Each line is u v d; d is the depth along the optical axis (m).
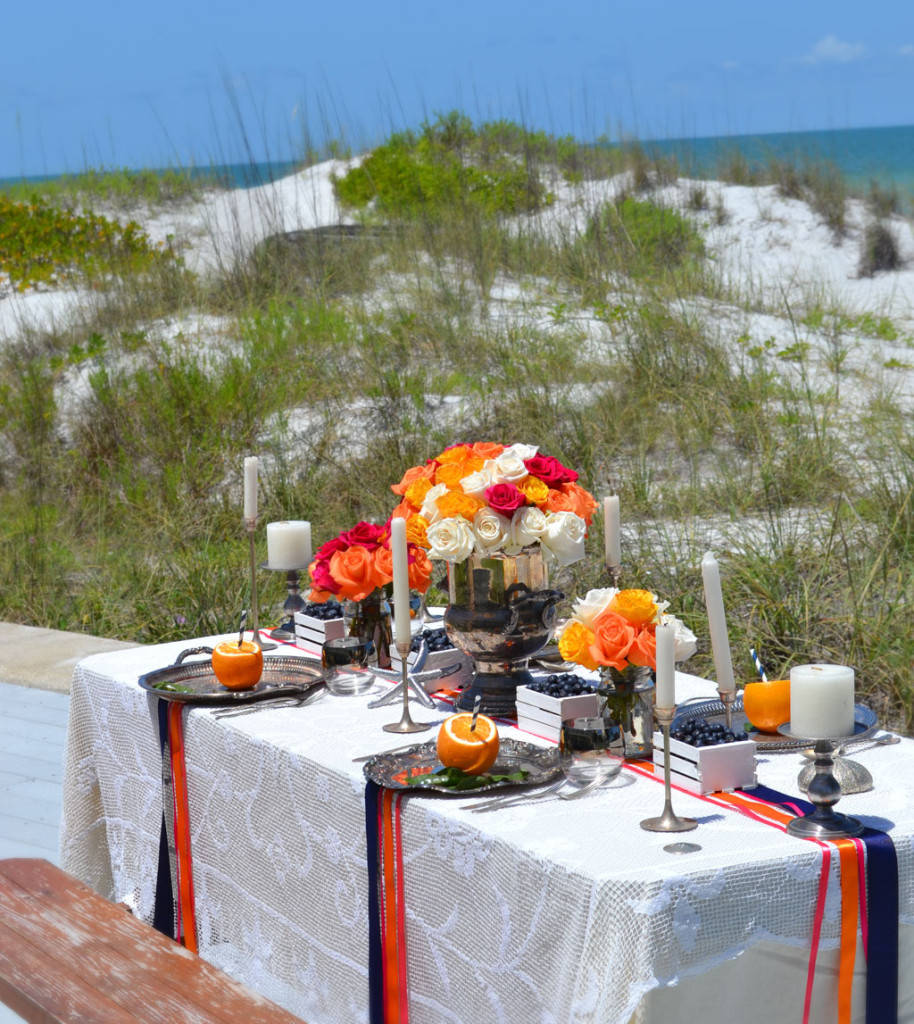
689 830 1.94
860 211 13.73
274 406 8.02
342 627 3.20
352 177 11.91
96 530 7.39
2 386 8.95
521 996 1.93
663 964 1.71
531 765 2.29
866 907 1.85
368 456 7.39
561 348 8.06
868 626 4.48
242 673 2.81
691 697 2.71
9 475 8.34
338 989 2.39
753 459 6.47
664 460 6.74
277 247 10.57
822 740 1.92
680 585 4.94
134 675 3.08
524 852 1.90
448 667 2.93
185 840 2.84
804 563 5.02
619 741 2.19
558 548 2.52
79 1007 1.99
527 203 11.84
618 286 9.48
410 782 2.18
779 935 1.81
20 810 3.87
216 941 2.80
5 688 4.71
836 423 6.82
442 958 2.12
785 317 9.40
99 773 3.18
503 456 2.57
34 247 11.77
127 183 14.83
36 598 6.32
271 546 3.39
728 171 14.97
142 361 8.98
